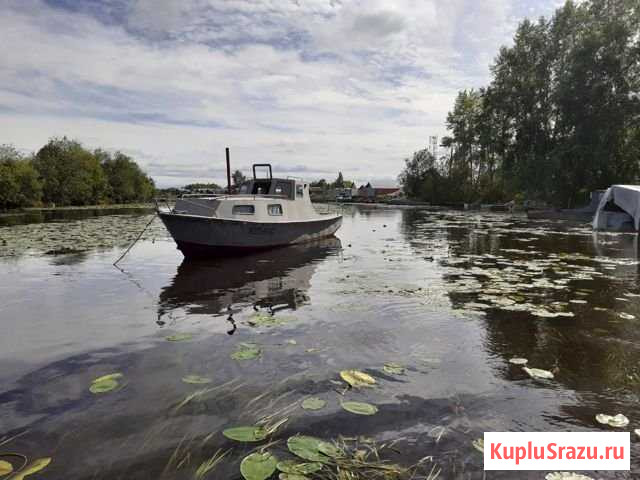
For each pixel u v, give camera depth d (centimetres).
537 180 2825
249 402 259
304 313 472
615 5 2723
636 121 2581
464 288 594
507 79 3234
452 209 4431
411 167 6806
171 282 673
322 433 221
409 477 184
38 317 468
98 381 290
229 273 755
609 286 600
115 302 540
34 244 1209
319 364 320
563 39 3028
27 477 188
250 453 204
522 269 755
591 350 348
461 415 242
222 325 431
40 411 252
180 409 251
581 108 2648
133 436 222
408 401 259
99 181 5712
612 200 1753
